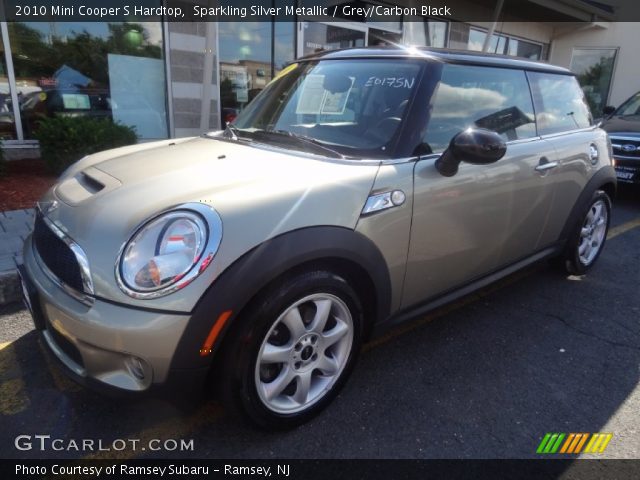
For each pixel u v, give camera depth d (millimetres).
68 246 1873
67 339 1857
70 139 5637
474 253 2760
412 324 3150
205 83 6109
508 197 2840
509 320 3240
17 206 4742
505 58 3135
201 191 1931
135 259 1740
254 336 1849
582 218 3701
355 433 2141
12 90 6309
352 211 2068
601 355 2848
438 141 2496
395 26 9984
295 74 3082
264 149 2480
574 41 14547
